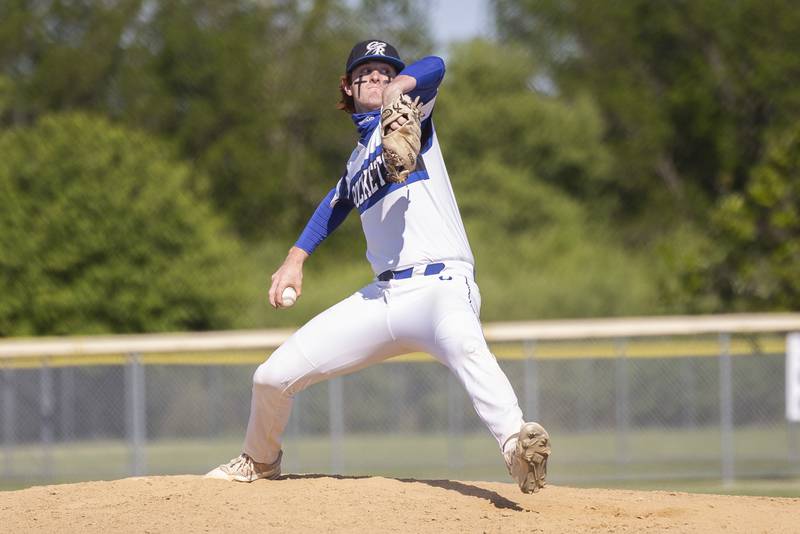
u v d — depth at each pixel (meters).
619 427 53.38
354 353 17.91
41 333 74.69
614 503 18.48
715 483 48.09
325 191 122.25
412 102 15.20
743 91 127.69
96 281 75.56
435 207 17.25
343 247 114.81
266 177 117.38
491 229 110.88
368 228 17.67
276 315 88.81
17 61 122.69
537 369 54.16
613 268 105.50
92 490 19.00
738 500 19.11
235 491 18.53
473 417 54.25
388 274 17.47
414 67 15.74
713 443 52.47
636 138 133.25
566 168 124.88
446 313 16.81
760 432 51.47
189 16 122.75
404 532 15.91
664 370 53.56
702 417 52.91
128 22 121.94
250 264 101.50
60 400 52.75
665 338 60.25
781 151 62.47
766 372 51.56
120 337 52.00
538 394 54.06
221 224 89.69
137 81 119.25
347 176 18.38
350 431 54.84
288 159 122.12
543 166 123.00
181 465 51.47
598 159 125.06
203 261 79.44
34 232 75.06
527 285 97.62
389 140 14.90
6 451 52.53
